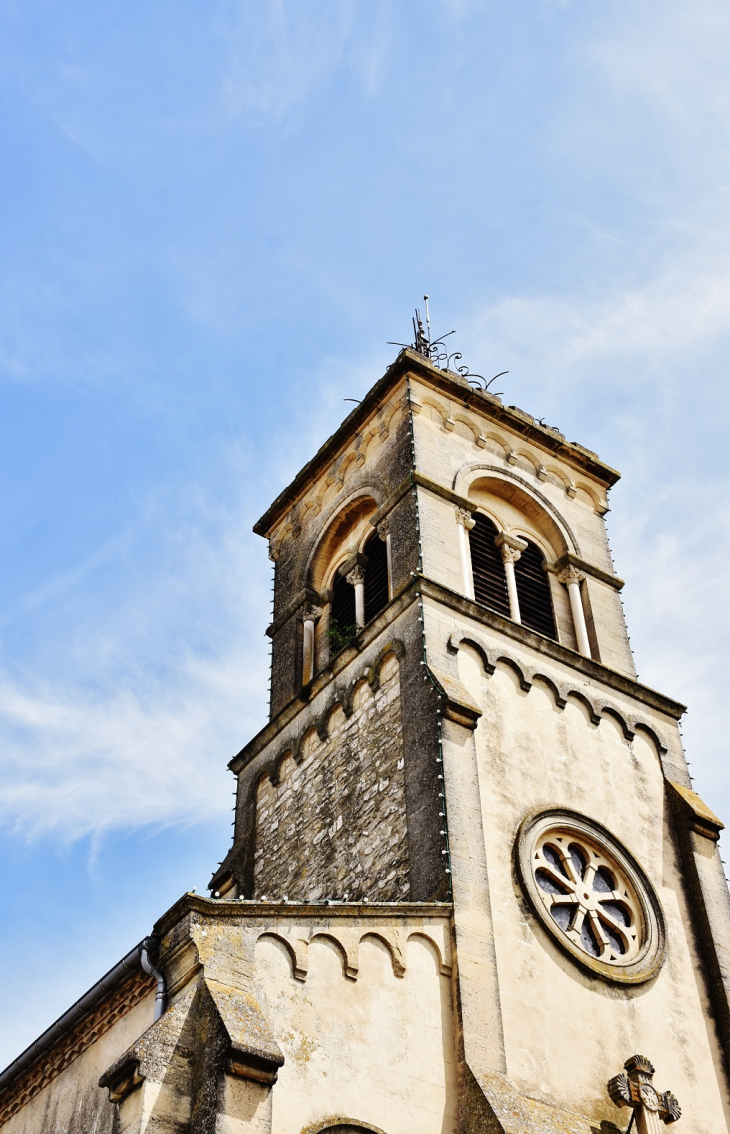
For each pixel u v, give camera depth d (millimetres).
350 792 28750
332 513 36188
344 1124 20141
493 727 28078
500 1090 21797
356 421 36625
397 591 30297
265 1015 20359
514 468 35844
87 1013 23016
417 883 25188
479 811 25969
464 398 36094
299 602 35719
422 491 32781
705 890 28547
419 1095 21359
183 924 20719
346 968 21922
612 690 31422
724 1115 25219
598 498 37344
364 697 29875
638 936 27031
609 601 34625
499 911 24812
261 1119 18219
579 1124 22703
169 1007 20031
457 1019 22641
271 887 29891
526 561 34656
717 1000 26906
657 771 30672
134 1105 18234
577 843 27734
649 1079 23922
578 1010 24594
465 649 29172
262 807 31938
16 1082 25094
